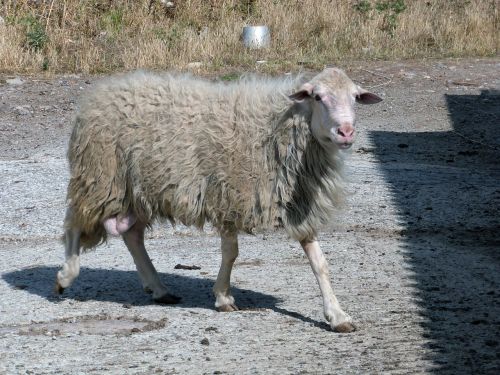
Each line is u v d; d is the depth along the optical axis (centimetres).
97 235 1513
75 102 3484
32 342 1309
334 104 1284
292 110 1338
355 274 1652
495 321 1377
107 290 1577
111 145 1435
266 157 1352
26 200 2175
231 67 3972
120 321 1405
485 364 1193
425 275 1642
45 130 3119
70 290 1578
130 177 1433
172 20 4572
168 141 1391
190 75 1509
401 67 4131
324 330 1346
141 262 1505
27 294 1555
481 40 4566
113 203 1452
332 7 4709
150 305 1491
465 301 1484
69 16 4400
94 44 4219
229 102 1391
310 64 4044
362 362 1208
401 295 1520
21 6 4328
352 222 1997
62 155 2709
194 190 1388
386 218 2020
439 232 1941
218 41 4197
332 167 1356
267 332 1340
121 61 4031
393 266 1703
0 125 3173
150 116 1410
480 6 4969
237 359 1228
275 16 4541
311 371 1179
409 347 1265
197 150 1378
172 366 1207
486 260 1744
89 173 1450
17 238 1930
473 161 2703
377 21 4631
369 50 4372
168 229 1970
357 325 1366
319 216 1366
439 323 1371
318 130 1309
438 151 2831
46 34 4150
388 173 2442
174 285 1603
